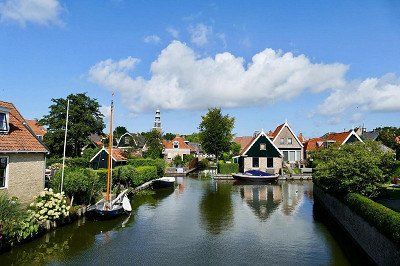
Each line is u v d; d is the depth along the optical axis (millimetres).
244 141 88312
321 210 28828
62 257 16797
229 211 28562
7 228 16469
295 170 57469
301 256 17156
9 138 23203
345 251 17781
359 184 20375
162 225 23609
